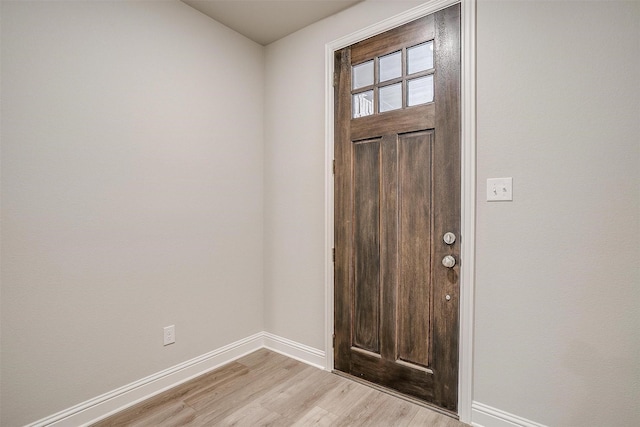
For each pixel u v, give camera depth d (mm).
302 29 2439
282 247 2574
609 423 1374
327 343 2287
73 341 1661
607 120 1368
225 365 2352
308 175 2412
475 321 1690
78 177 1671
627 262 1334
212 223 2314
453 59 1749
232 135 2453
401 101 1955
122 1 1834
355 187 2158
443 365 1789
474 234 1685
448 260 1749
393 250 1981
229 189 2430
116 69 1809
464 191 1709
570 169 1446
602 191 1380
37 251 1545
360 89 2125
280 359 2457
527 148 1545
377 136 2047
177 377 2096
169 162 2059
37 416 1548
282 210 2574
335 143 2250
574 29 1434
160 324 2016
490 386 1652
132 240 1883
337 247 2244
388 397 1935
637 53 1311
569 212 1451
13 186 1477
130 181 1874
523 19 1551
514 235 1581
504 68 1602
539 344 1524
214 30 2326
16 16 1475
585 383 1422
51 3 1574
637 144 1312
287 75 2545
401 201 1950
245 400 1908
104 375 1771
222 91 2381
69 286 1646
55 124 1593
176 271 2100
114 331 1810
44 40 1554
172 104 2074
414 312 1901
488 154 1649
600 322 1389
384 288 2021
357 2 2127
